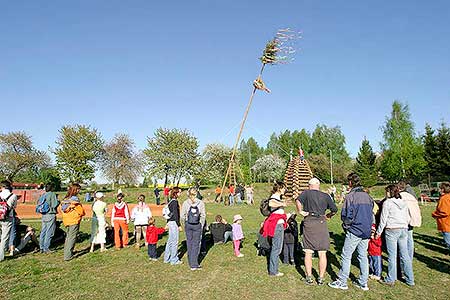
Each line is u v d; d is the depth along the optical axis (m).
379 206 7.78
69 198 9.80
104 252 10.64
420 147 47.16
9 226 9.54
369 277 7.56
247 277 7.75
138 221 11.26
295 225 9.23
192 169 54.69
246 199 34.69
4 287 7.05
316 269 8.35
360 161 58.09
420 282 7.28
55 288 7.03
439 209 8.78
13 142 58.19
